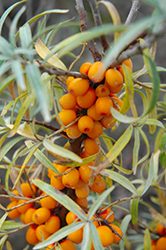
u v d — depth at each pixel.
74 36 0.23
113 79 0.24
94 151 0.27
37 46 0.26
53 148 0.24
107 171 0.26
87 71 0.25
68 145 0.29
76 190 0.27
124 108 0.25
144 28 0.21
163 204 0.34
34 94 0.24
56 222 0.27
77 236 0.26
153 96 0.22
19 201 0.29
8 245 0.30
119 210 0.56
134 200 0.30
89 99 0.25
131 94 0.24
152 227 0.34
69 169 0.26
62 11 0.26
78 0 0.26
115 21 0.22
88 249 0.24
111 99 0.25
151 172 0.27
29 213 0.28
